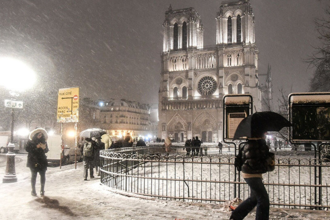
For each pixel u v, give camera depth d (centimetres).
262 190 644
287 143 4372
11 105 1461
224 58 9862
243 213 666
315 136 1007
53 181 1518
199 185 1395
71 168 2217
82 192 1148
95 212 853
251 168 652
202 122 9931
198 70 10175
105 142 1955
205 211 862
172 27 10694
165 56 10531
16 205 941
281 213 839
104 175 1468
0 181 1509
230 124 1120
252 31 9756
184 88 10425
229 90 9831
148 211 861
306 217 803
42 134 1113
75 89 2095
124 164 1806
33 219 788
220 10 10044
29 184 1388
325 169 1933
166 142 3003
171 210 873
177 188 1312
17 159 3006
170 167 2139
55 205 941
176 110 10219
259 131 664
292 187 1334
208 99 9831
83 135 2167
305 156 2683
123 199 1017
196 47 10406
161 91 10494
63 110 2161
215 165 2236
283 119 688
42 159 1092
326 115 1003
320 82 3362
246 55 9544
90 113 8531
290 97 1039
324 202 1047
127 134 2580
